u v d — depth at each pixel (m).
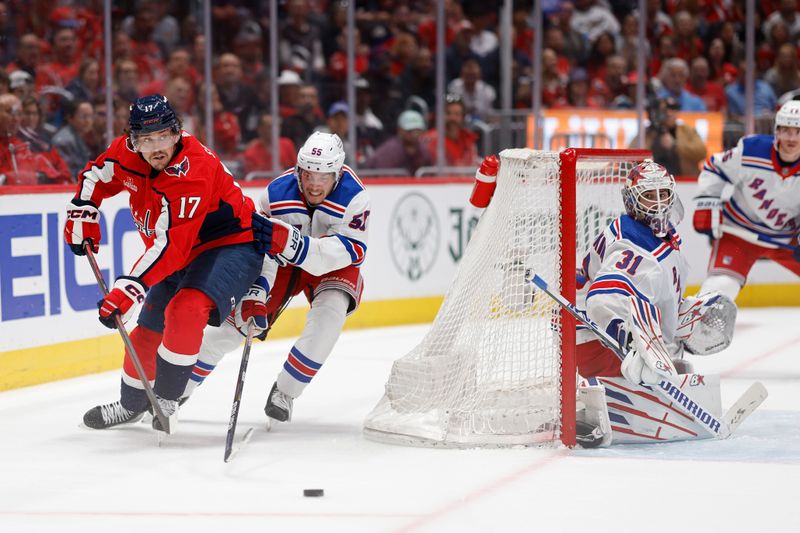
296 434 9.52
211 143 18.22
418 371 9.16
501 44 21.80
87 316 13.00
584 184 10.22
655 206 8.80
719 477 7.77
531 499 7.16
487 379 8.95
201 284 8.58
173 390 8.68
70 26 17.12
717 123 20.91
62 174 15.53
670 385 8.83
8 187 11.83
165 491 7.46
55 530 6.51
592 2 22.55
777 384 12.28
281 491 7.43
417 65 20.70
